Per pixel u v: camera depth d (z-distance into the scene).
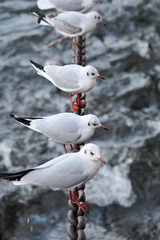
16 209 11.85
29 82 16.45
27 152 13.80
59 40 11.23
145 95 16.09
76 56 8.84
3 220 11.59
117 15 19.98
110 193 12.20
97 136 14.09
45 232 11.12
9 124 14.77
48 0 11.26
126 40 18.66
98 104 15.54
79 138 6.86
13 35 18.30
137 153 13.46
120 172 12.77
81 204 5.60
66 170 5.80
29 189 12.41
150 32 19.17
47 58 17.38
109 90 16.17
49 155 13.72
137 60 17.66
